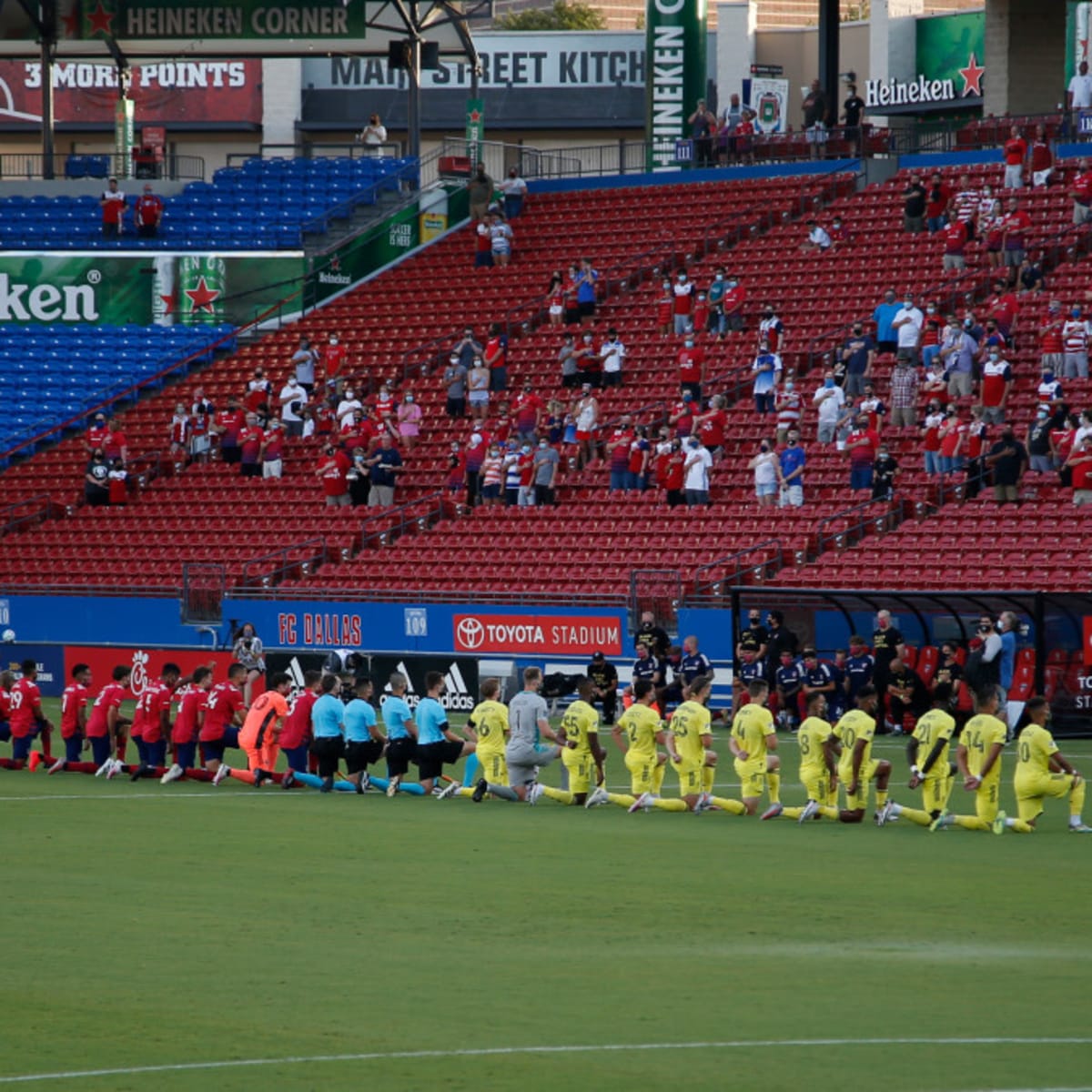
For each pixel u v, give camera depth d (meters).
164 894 60.16
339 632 148.12
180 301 198.25
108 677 154.50
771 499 145.62
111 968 47.97
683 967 47.88
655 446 156.25
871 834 75.56
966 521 136.12
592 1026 41.25
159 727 99.81
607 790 94.31
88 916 55.84
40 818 81.44
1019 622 114.69
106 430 176.25
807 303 170.00
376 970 47.66
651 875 63.72
